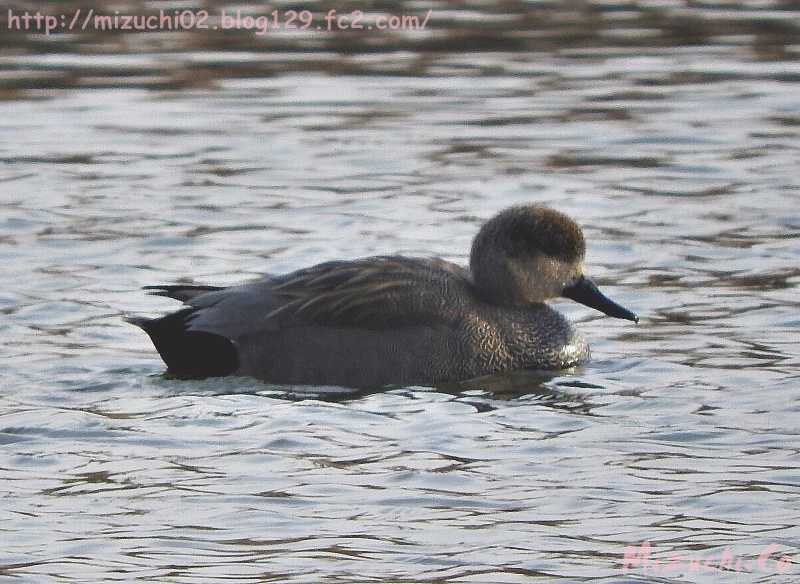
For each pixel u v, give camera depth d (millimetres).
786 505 11578
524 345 15469
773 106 24984
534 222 15828
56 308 16891
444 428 13398
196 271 18156
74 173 21891
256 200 20797
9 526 11266
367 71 27047
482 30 29562
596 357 15680
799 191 21000
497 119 24438
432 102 25375
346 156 22656
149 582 10398
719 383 14562
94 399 14242
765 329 16172
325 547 10922
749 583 10375
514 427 13438
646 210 20359
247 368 15102
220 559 10742
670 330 16297
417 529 11227
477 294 15836
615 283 17781
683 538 11062
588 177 21750
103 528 11242
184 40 28812
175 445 12914
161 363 15391
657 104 25094
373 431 13336
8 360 15289
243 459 12586
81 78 26562
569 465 12445
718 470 12289
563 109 24938
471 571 10555
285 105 25188
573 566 10625
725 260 18484
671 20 30281
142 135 23688
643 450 12773
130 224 19797
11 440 13023
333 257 18641
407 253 18688
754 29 29609
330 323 15125
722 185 21344
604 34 29359
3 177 21656
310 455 12688
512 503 11688
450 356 15250
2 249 18844
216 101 25422
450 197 20891
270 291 15352
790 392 14188
